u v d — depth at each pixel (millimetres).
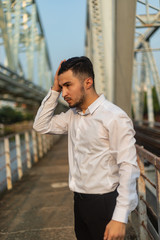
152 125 10969
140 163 2043
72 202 3662
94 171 1226
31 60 21719
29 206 3584
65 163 7305
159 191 1520
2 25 12828
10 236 2617
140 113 13844
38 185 4840
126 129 1145
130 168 1105
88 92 1259
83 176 1252
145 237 2088
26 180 5348
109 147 1209
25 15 18016
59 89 1519
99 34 6793
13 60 14500
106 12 5395
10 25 14883
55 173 5926
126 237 2398
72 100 1245
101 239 1262
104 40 5434
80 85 1225
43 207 3506
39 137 8867
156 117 16281
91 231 1277
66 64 1221
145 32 7566
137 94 14328
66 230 2689
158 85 9672
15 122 30953
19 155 5605
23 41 21625
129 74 3828
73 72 1213
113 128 1157
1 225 2926
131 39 3551
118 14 3404
